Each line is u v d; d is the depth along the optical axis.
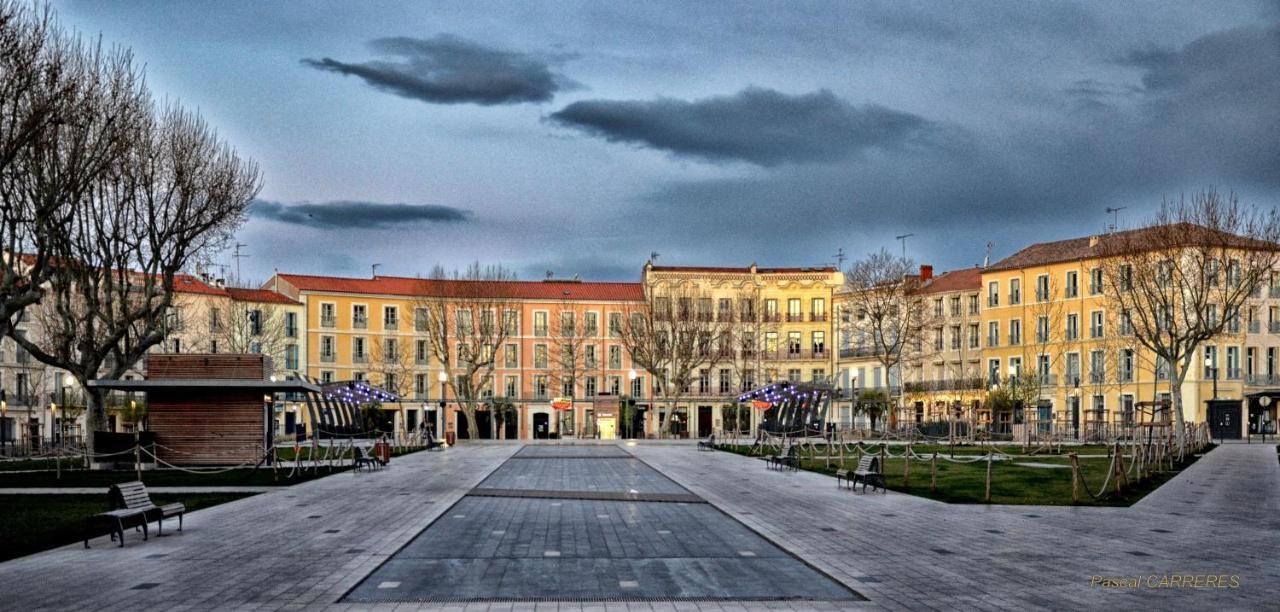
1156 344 51.66
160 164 43.00
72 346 46.91
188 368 39.62
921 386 89.56
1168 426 42.75
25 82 30.08
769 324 100.38
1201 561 16.12
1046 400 82.69
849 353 98.75
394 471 37.66
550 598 13.43
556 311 98.94
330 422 58.69
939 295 92.31
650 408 98.25
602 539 18.94
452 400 97.00
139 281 76.06
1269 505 24.44
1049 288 83.12
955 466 39.06
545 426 98.00
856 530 19.91
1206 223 54.19
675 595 13.64
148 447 39.03
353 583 14.29
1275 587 14.05
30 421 71.62
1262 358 77.00
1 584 14.29
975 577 14.78
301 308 91.88
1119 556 16.61
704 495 27.62
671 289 98.38
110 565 15.83
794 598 13.45
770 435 57.22
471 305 90.25
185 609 12.70
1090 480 31.77
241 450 39.41
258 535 19.19
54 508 23.94
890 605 12.97
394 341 96.38
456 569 15.65
